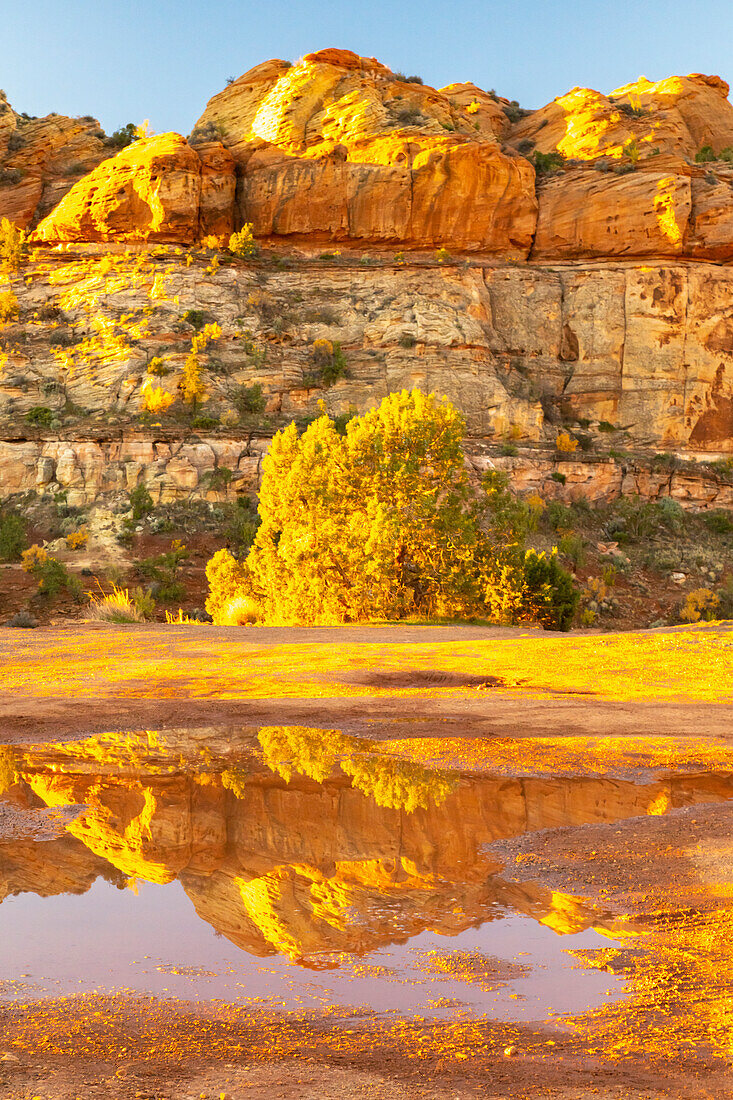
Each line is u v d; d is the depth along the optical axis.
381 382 63.00
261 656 15.48
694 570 53.53
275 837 5.14
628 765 7.07
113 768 7.23
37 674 13.48
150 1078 2.43
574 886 4.20
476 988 3.03
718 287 68.06
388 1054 2.56
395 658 14.84
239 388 60.72
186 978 3.14
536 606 27.58
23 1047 2.64
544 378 68.31
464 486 28.81
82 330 64.12
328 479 28.41
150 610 38.19
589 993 2.99
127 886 4.25
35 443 54.69
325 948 3.42
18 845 5.00
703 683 11.60
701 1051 2.55
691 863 4.53
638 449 65.50
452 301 66.56
